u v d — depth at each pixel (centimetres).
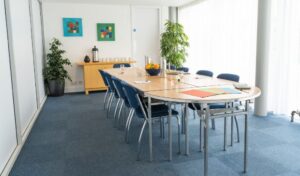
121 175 254
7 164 268
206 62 658
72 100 624
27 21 456
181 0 693
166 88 288
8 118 290
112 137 364
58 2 691
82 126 418
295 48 405
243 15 509
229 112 235
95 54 720
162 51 728
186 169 264
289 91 421
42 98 599
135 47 784
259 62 435
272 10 424
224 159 285
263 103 442
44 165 279
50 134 381
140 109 301
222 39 583
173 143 336
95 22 734
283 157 287
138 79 371
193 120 436
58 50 671
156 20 794
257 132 369
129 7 760
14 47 335
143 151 313
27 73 424
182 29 722
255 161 278
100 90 739
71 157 299
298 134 359
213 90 261
